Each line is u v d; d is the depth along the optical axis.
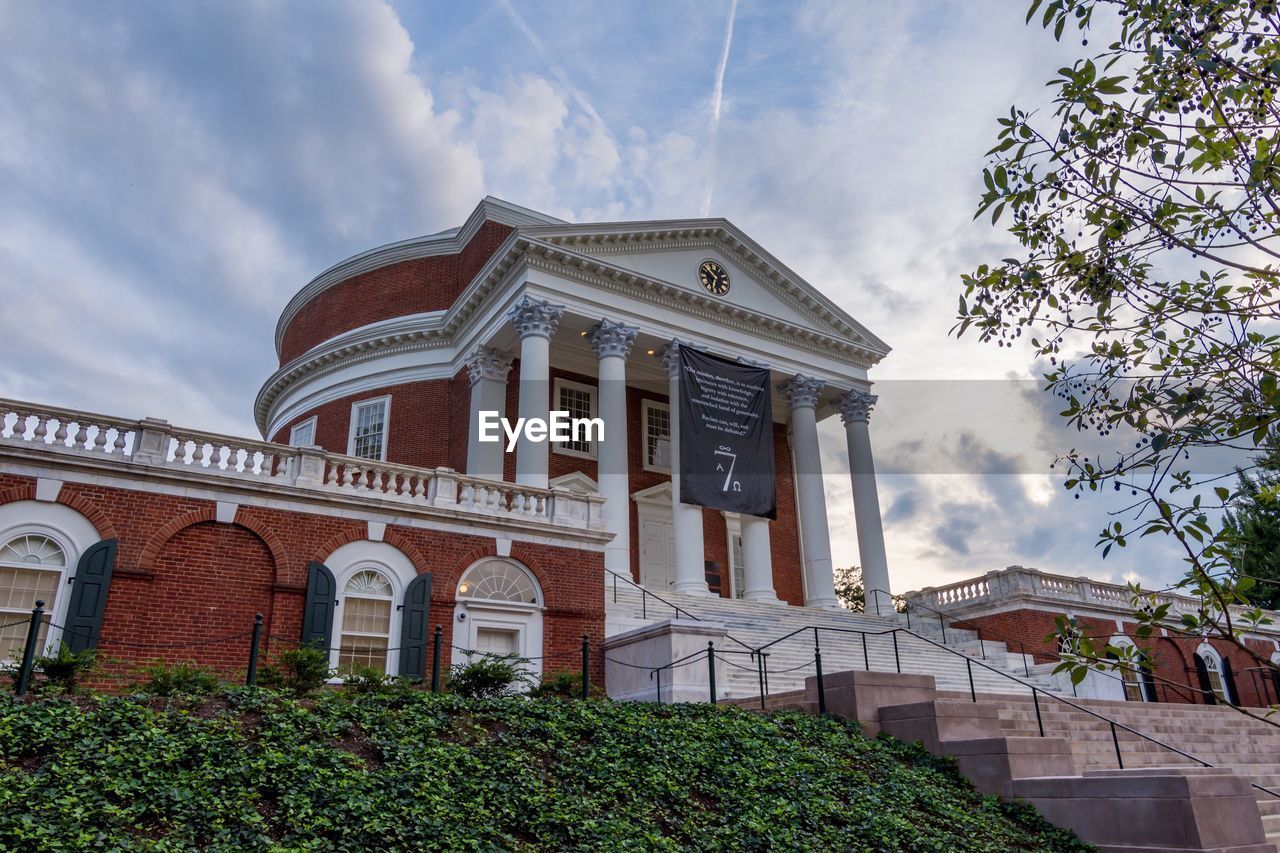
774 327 33.62
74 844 7.54
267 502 18.69
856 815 11.40
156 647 16.72
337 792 9.20
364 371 35.53
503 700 13.05
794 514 37.94
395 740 10.80
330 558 19.05
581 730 12.36
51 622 15.45
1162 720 19.50
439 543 20.39
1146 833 11.59
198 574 17.58
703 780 11.58
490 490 21.81
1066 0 7.37
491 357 31.41
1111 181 7.88
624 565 26.62
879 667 24.42
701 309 32.12
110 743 9.23
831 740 13.89
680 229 31.84
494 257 30.08
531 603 21.05
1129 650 6.84
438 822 9.09
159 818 8.30
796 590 36.56
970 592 33.03
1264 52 7.45
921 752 14.17
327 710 11.34
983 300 8.73
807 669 22.91
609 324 29.70
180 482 17.81
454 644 19.73
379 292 37.38
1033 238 8.46
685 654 18.72
